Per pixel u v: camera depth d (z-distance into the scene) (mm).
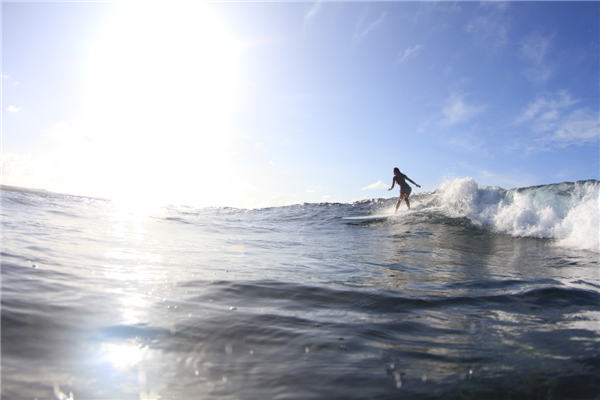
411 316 2334
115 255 3779
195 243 5711
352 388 1347
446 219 10570
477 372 1521
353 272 3816
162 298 2338
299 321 2088
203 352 1597
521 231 8641
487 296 2922
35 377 1270
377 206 15828
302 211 16875
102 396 1187
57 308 1953
